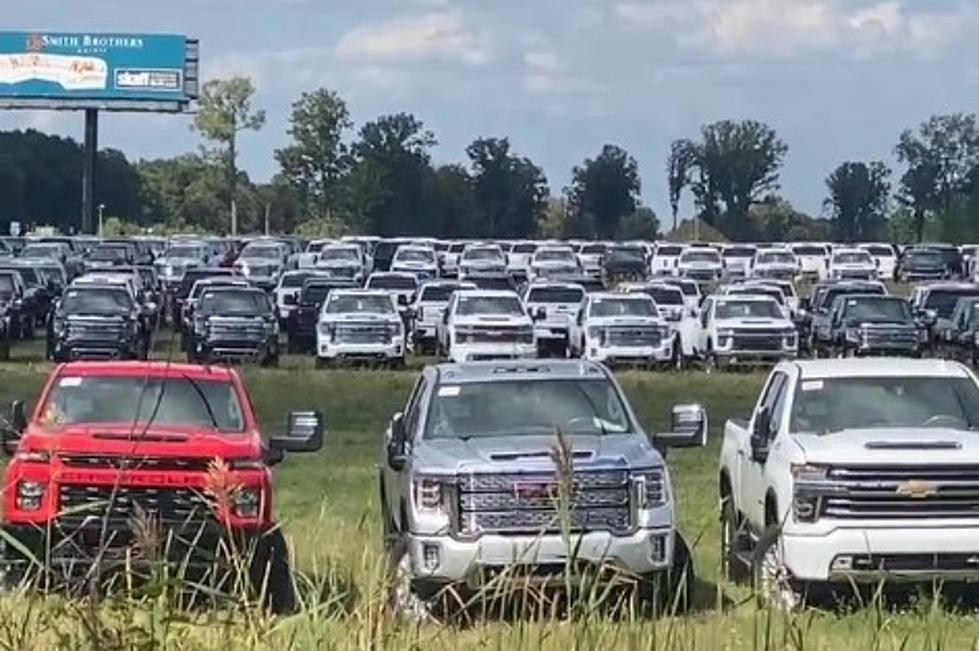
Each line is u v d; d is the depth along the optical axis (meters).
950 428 33.97
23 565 25.20
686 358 100.19
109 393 33.41
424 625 19.80
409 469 31.91
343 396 81.62
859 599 29.11
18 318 111.56
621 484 31.08
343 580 22.28
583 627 18.19
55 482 29.25
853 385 35.12
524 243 187.50
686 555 31.52
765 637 20.47
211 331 97.12
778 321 97.81
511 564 21.03
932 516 31.83
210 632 16.88
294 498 47.12
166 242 183.25
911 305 107.25
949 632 27.58
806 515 31.91
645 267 180.88
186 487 29.48
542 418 34.22
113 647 16.12
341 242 172.75
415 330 108.62
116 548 25.08
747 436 36.88
